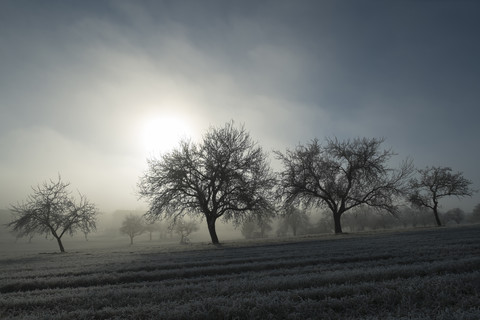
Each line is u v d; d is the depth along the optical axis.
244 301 7.31
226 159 37.28
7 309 8.09
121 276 12.08
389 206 43.00
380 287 8.09
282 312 6.87
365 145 42.88
